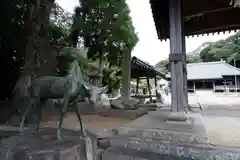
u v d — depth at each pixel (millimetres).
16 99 5070
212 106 7793
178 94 4074
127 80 8680
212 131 3254
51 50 6703
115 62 9984
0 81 7668
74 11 8844
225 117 4797
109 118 5484
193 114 5113
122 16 8531
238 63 30797
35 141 2570
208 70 27250
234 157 2314
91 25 8602
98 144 3113
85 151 2602
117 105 7570
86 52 10094
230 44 33062
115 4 8328
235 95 17141
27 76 5434
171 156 2678
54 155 2125
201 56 38156
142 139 2961
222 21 7309
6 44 7344
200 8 6332
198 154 2529
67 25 9281
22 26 7176
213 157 2424
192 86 28484
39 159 2100
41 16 6309
